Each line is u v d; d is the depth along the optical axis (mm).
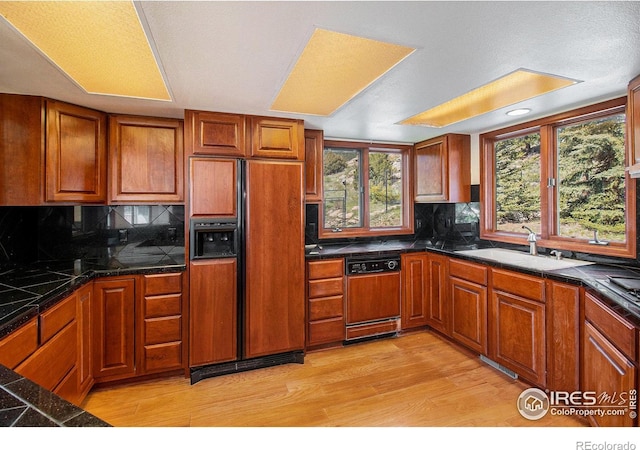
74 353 1965
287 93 2156
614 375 1573
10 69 1730
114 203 2508
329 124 2959
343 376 2539
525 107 2535
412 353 2934
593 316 1818
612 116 2367
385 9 1242
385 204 3889
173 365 2471
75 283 1943
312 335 2938
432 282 3336
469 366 2678
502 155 3266
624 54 1617
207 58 1629
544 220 2799
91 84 1953
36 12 1244
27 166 2062
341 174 3684
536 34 1436
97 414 2070
